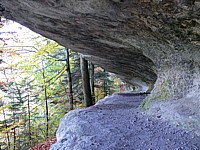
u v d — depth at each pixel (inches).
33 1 143.2
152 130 150.6
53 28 196.9
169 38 149.2
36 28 209.6
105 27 166.2
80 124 170.6
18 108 452.8
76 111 219.9
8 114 450.3
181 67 176.4
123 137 140.6
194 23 115.0
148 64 267.0
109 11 131.6
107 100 304.5
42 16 170.6
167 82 193.5
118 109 226.2
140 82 403.5
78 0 124.8
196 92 158.9
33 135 511.5
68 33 204.5
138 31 157.0
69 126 172.7
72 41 232.2
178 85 178.5
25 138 502.0
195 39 132.2
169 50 173.2
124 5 119.6
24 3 152.1
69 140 144.3
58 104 514.0
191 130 139.0
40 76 466.3
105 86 633.0
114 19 144.6
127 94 341.1
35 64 433.1
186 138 131.3
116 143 131.7
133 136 142.0
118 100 294.2
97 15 143.3
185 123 146.4
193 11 103.3
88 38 209.5
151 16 123.9
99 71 627.5
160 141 131.3
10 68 394.0
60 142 145.2
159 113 180.2
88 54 291.0
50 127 510.9
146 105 208.1
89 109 228.7
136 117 186.5
